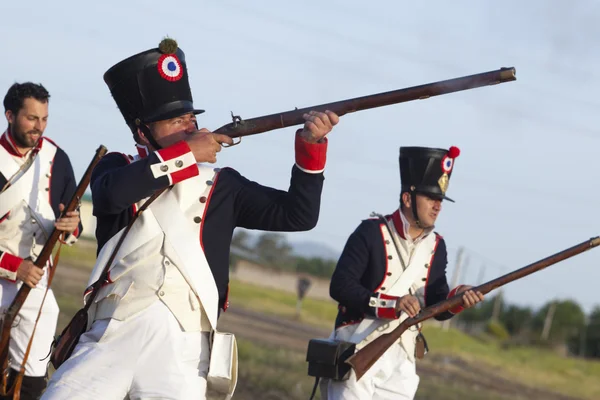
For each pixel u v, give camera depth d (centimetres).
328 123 461
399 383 764
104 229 489
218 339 479
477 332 5650
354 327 774
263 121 470
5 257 732
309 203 475
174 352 467
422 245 781
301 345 2358
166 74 487
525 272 760
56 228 665
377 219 786
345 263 770
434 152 766
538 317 6025
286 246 7419
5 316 690
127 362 463
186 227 477
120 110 504
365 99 461
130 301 472
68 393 459
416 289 780
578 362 4191
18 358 771
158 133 491
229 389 478
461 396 1794
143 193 460
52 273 696
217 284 484
